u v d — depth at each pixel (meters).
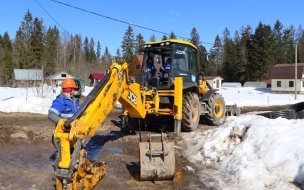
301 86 40.72
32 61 59.44
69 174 3.91
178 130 8.59
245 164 5.50
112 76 5.71
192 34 81.25
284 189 4.65
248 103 20.45
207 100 9.98
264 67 64.56
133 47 67.75
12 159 6.49
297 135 5.82
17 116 12.67
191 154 6.95
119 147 7.65
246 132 6.59
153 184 5.14
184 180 5.33
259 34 66.25
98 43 106.12
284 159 5.24
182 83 8.56
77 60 84.19
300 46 70.31
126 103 6.96
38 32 64.06
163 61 9.49
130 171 5.80
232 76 76.38
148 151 5.26
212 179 5.32
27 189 4.82
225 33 84.38
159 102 8.84
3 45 86.81
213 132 7.76
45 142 8.06
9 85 48.50
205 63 78.81
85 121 4.56
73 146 4.30
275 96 31.52
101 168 4.93
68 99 4.86
